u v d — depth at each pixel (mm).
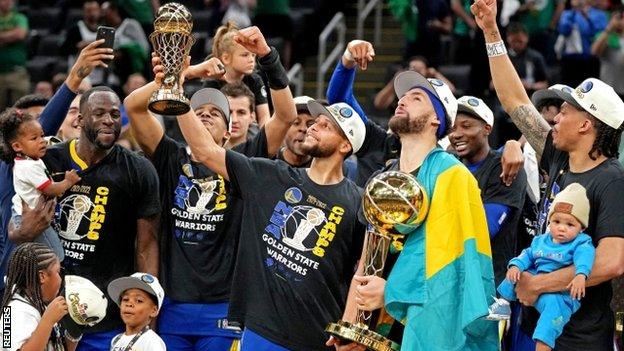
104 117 13695
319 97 25938
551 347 11781
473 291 11453
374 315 12148
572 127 12141
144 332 13523
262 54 13359
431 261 11594
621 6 23328
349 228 12766
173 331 13953
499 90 13180
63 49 26047
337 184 12883
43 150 13750
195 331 13906
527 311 12445
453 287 11570
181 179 14062
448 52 25344
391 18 28359
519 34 22281
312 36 28250
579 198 11844
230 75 15867
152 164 14055
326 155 12789
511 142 13734
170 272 13984
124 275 14031
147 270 13961
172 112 12227
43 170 13570
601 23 23531
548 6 24219
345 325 11938
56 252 13578
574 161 12234
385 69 27000
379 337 11859
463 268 11586
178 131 20312
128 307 13477
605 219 11828
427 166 11891
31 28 29422
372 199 11672
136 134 14016
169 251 14047
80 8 29422
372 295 11773
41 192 13500
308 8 28344
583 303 12008
